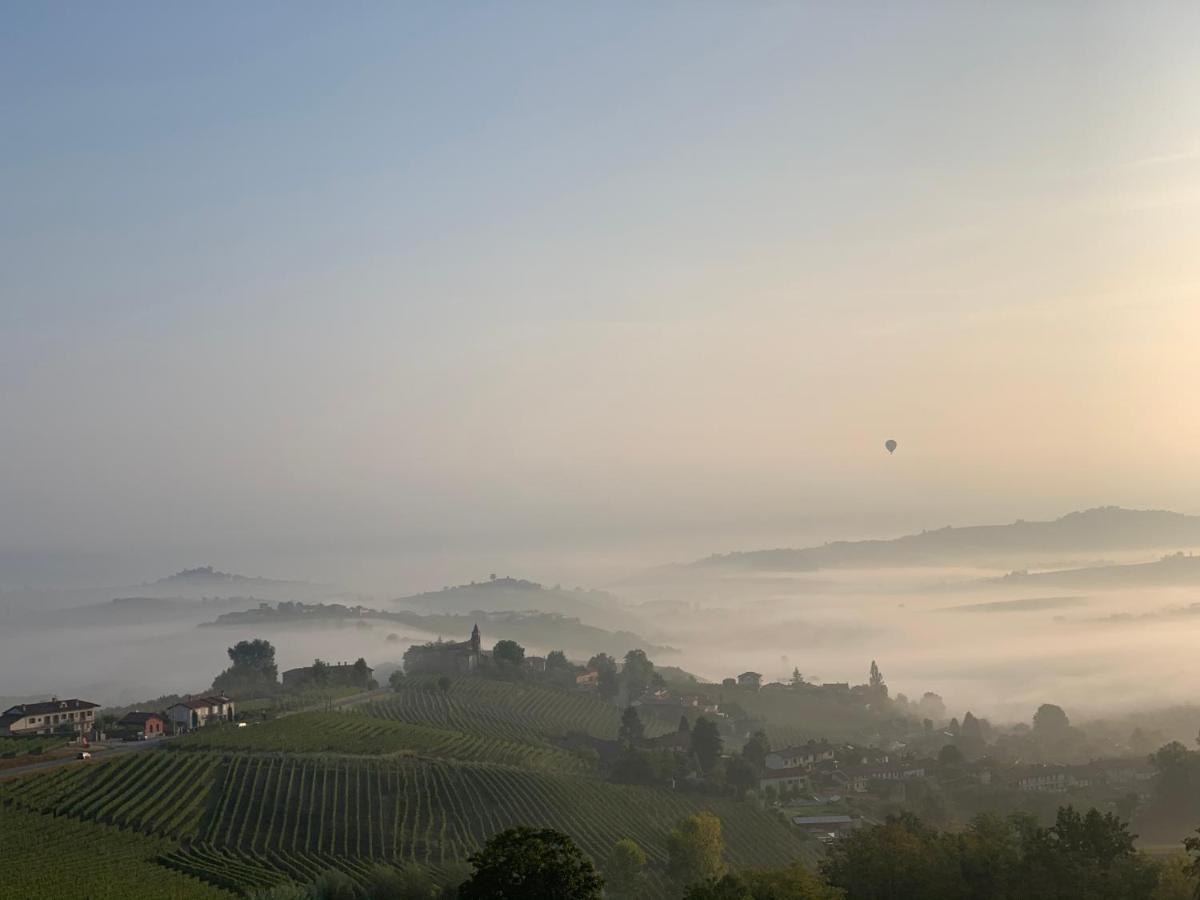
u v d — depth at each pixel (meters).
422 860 128.62
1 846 114.06
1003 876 96.94
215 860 119.56
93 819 129.50
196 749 165.38
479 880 81.00
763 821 175.00
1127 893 92.44
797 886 91.25
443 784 158.88
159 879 106.69
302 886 110.69
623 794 173.75
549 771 186.62
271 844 129.50
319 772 157.25
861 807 195.12
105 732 188.50
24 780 141.75
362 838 134.38
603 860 140.62
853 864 105.19
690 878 134.12
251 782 150.38
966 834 106.25
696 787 194.00
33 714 191.25
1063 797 196.00
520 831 84.06
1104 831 101.19
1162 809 177.75
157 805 137.12
